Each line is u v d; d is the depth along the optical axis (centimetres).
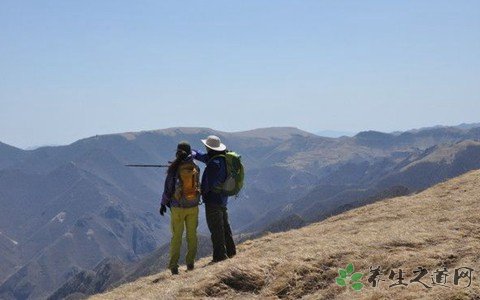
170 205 1655
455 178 2498
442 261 1134
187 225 1652
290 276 1203
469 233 1341
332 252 1309
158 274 1775
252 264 1296
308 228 2095
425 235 1362
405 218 1769
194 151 1712
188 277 1482
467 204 1789
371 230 1630
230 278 1237
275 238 1955
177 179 1628
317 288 1152
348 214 2242
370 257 1234
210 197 1683
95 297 1600
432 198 2108
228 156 1673
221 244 1688
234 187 1675
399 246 1305
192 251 1652
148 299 1272
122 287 1686
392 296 995
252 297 1166
